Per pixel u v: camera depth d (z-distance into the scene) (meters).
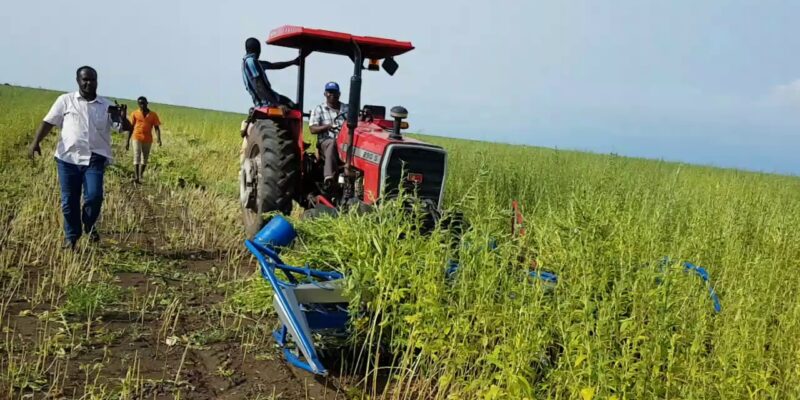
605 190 8.65
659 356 3.53
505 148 16.56
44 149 14.72
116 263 6.20
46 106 27.38
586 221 5.05
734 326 4.27
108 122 6.61
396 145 5.82
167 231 7.83
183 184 11.62
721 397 3.57
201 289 5.73
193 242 7.34
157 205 9.50
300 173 7.16
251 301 5.26
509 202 9.02
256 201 7.36
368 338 4.46
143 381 3.92
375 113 7.29
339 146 6.64
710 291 4.78
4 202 7.95
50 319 4.69
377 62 7.41
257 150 7.64
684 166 17.66
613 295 3.84
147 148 11.96
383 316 4.12
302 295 4.18
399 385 3.96
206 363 4.31
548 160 13.05
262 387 4.04
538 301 3.91
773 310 5.26
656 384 3.50
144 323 4.87
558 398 3.61
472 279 4.20
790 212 8.98
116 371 4.05
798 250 7.32
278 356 4.50
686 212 8.63
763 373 3.67
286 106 7.26
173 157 14.93
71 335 4.48
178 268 6.39
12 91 45.44
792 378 4.02
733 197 10.09
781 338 4.60
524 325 3.75
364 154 6.12
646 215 7.28
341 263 4.33
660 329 3.61
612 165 10.20
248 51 7.59
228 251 6.91
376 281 4.16
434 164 6.00
